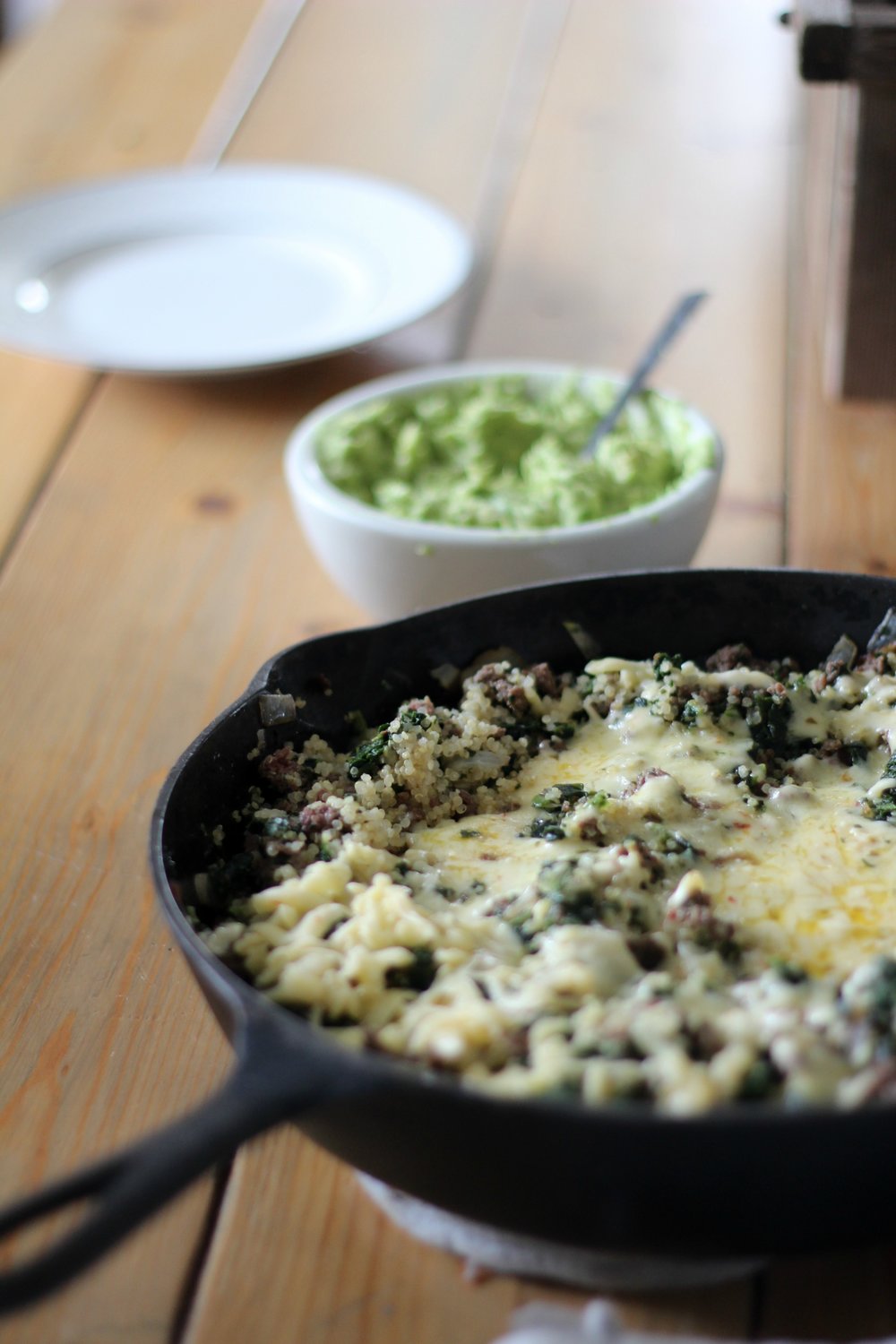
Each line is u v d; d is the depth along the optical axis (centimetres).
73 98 132
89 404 99
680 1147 46
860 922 57
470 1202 52
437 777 64
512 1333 54
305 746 64
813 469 90
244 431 96
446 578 76
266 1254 56
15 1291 40
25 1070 61
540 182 120
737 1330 54
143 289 105
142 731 76
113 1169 44
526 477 82
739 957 56
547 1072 52
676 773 63
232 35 142
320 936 57
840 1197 49
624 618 68
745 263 109
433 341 103
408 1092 47
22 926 67
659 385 97
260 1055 48
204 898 60
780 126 126
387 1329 54
